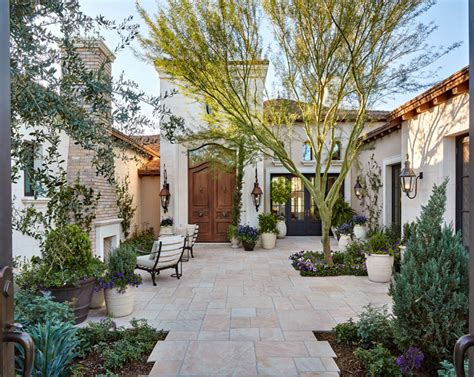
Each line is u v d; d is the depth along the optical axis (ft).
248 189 34.35
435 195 9.76
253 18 17.75
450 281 8.88
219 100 19.36
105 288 13.57
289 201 40.47
